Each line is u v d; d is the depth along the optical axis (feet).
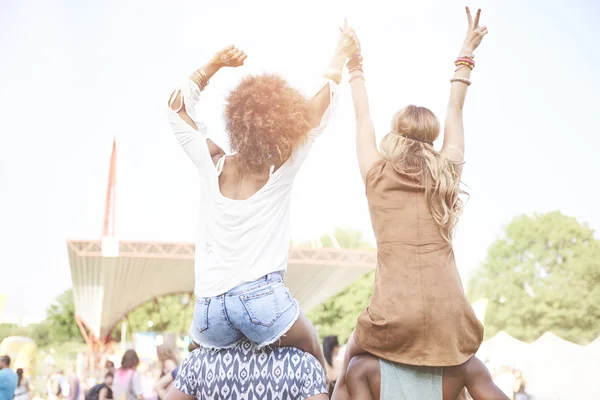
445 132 8.42
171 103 8.14
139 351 52.95
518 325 104.27
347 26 8.69
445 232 7.72
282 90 7.74
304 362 7.42
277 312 7.28
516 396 41.88
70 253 44.75
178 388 7.73
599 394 47.50
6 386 23.94
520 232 109.09
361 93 8.80
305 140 7.77
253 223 7.46
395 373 7.48
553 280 105.29
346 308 108.88
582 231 107.04
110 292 53.42
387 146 8.05
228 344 7.51
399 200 7.75
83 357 57.67
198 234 7.88
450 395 7.54
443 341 7.37
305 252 45.19
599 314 102.89
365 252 45.27
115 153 50.31
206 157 7.91
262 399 7.29
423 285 7.45
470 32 8.73
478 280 111.04
